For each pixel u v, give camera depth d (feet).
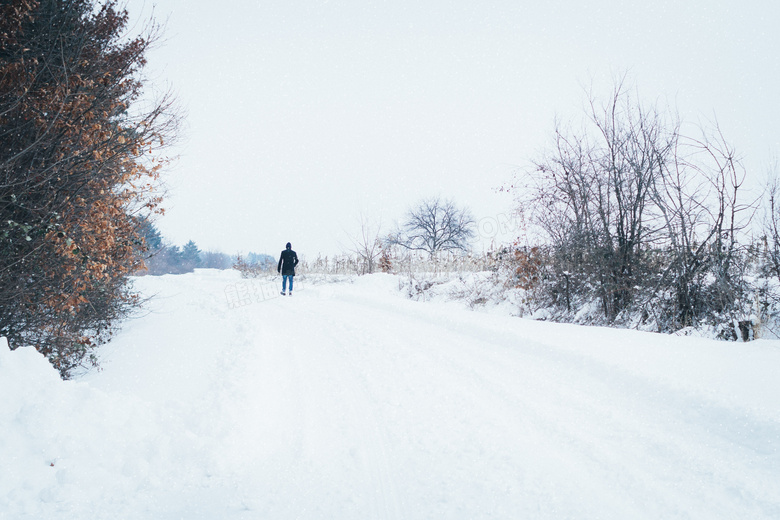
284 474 10.44
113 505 9.07
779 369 13.80
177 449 11.12
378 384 16.48
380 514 8.80
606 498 9.04
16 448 9.80
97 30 18.37
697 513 8.43
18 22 15.51
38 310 16.74
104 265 18.57
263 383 16.21
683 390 12.76
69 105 16.10
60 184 16.20
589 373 15.90
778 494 8.69
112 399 12.10
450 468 10.44
